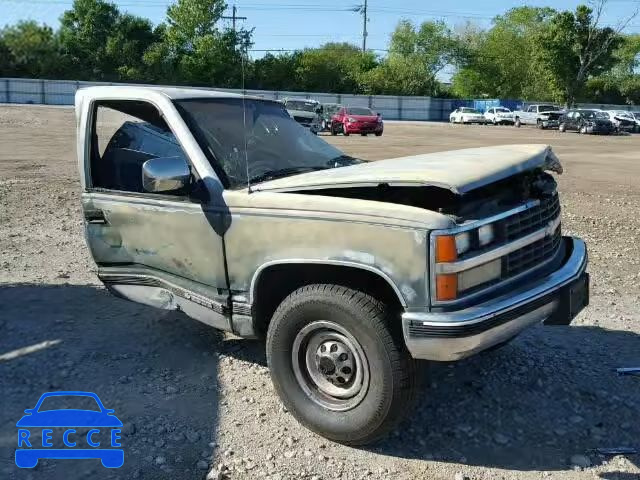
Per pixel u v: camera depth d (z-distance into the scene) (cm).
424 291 331
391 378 342
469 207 357
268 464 352
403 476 343
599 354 495
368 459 358
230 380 447
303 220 363
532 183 396
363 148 2559
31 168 1641
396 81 7731
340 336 361
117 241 462
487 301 343
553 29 6331
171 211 424
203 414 403
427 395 426
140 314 570
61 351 493
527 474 346
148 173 396
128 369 465
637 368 465
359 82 7556
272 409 409
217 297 411
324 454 362
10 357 485
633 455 364
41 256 770
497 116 5703
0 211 1045
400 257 335
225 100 473
